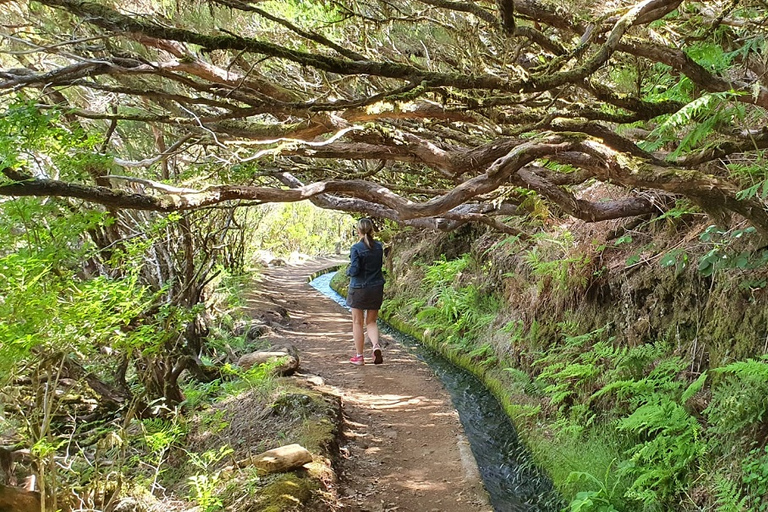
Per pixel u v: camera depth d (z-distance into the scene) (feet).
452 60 14.62
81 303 8.50
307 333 28.45
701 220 14.84
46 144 9.00
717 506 10.04
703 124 8.96
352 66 7.79
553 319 19.33
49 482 9.30
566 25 10.74
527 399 18.01
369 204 20.21
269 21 11.98
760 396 10.34
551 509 12.77
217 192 10.98
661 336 14.64
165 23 10.02
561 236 19.98
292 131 11.58
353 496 12.21
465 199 11.56
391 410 17.89
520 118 11.59
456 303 27.37
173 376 14.96
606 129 10.82
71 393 13.33
